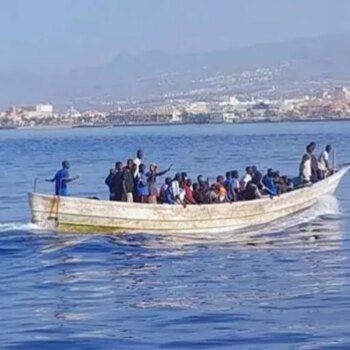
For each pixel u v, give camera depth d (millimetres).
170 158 115688
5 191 72562
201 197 42625
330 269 32344
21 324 24828
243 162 102062
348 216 47812
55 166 108562
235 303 26969
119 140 199250
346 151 117875
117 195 41719
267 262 34344
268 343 22453
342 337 22828
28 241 39531
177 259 35438
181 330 23859
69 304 27375
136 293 28891
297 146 139500
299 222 45719
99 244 38781
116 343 22672
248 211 43375
